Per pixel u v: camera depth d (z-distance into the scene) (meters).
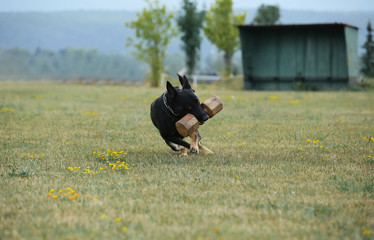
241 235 5.69
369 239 5.60
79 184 8.47
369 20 71.56
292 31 48.62
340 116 21.62
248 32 49.41
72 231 5.82
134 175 9.23
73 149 12.57
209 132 15.98
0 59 167.12
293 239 5.60
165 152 12.20
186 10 67.75
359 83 50.72
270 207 6.93
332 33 47.28
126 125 18.12
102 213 6.66
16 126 17.56
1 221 6.30
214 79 70.88
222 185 8.34
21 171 9.20
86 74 175.88
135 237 5.58
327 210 6.70
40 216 6.50
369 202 7.26
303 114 22.50
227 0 74.56
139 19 66.38
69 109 25.20
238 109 25.45
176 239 5.61
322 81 48.25
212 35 76.31
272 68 49.75
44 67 172.25
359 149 12.41
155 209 6.86
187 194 7.70
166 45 67.38
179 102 10.23
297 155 11.58
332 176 9.10
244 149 12.51
